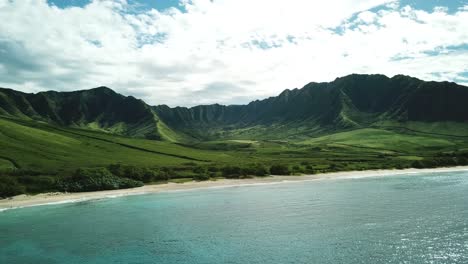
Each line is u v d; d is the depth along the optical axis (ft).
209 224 217.97
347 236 185.68
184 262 153.58
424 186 364.38
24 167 433.89
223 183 422.00
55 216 242.99
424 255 154.51
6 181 329.93
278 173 500.33
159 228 208.95
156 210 263.29
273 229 204.03
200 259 157.17
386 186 370.53
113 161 551.18
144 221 226.99
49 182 352.49
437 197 293.23
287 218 230.48
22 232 201.46
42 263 153.17
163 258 158.51
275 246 172.96
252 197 318.65
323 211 248.52
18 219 233.96
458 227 196.85
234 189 374.02
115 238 189.16
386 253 158.51
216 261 154.51
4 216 243.40
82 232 200.54
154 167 486.79
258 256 159.74
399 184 385.29
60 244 179.11
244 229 205.16
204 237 189.67
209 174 472.85
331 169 544.62
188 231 201.87
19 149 533.96
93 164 501.56
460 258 149.89
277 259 155.63
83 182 363.35
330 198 301.43
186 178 454.40
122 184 382.42
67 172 398.01
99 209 267.80
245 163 563.48
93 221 227.20
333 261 151.43
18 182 342.03
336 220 221.05
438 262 146.20
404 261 148.46
